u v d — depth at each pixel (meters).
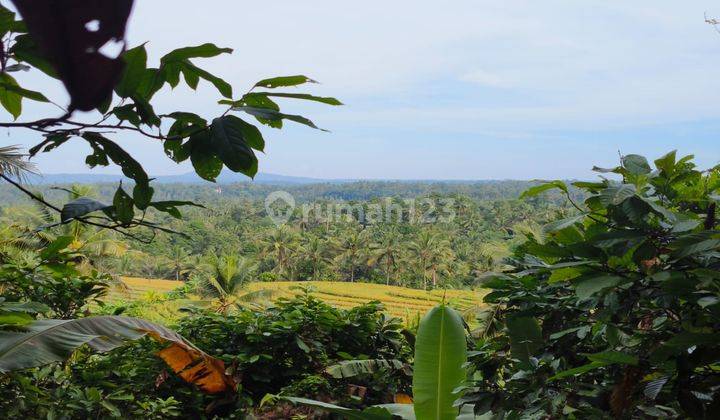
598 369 2.42
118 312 5.77
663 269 1.87
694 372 1.94
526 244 2.36
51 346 2.88
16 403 4.12
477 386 2.37
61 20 0.25
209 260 33.00
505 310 2.89
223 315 7.02
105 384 5.06
